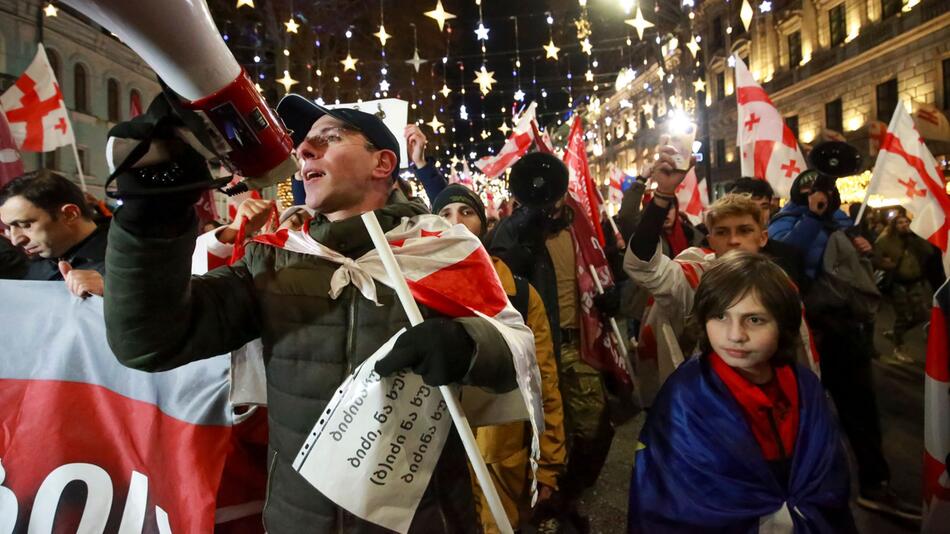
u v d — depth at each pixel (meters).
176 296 1.28
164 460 1.90
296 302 1.50
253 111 1.04
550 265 3.41
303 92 18.94
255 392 1.71
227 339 1.51
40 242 2.48
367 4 19.55
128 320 1.26
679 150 2.88
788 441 1.93
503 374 1.40
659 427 2.04
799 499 1.85
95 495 1.94
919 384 5.98
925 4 20.41
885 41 22.28
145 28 0.87
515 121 13.66
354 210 1.63
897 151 4.27
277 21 17.55
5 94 5.88
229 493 1.98
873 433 3.53
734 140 31.86
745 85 6.00
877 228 9.58
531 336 1.60
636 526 2.03
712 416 1.92
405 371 1.44
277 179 1.12
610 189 10.57
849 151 3.63
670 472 1.96
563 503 3.24
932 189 4.15
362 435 1.40
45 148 5.97
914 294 6.93
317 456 1.41
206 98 0.99
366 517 1.38
